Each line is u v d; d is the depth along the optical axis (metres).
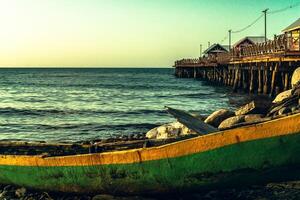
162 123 25.27
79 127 23.95
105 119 27.55
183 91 53.72
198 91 52.47
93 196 9.63
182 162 8.32
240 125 9.23
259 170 7.89
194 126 9.88
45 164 9.68
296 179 8.12
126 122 25.91
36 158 9.80
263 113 15.79
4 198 9.98
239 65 39.97
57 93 53.38
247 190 9.55
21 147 12.20
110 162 8.94
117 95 49.50
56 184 9.73
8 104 38.16
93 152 10.08
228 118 14.77
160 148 8.45
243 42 55.81
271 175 8.00
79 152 11.16
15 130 23.16
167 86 66.38
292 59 24.59
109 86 69.56
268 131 7.58
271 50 28.42
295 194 9.20
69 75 134.00
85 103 39.34
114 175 8.98
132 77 115.69
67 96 48.28
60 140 19.77
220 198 9.26
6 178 10.52
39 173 9.84
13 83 79.50
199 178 8.35
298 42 27.02
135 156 8.69
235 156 7.91
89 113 30.92
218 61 52.31
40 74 144.00
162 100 41.66
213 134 8.02
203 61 60.25
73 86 69.94
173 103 37.97
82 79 101.00
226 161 8.01
